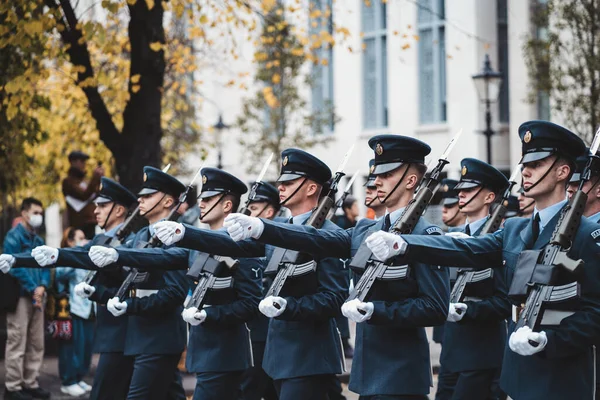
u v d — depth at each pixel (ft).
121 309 42.19
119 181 64.18
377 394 31.94
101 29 57.72
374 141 33.58
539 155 28.91
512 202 58.44
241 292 39.06
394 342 32.04
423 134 120.78
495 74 82.28
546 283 27.68
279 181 37.99
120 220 50.26
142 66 63.00
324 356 36.37
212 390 39.42
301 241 32.19
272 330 37.19
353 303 30.48
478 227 44.68
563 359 28.32
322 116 127.75
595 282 27.89
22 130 64.49
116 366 45.91
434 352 72.23
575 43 91.40
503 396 42.47
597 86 85.76
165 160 104.12
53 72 79.15
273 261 36.94
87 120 81.41
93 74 63.36
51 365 69.46
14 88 56.54
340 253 33.47
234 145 136.87
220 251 35.47
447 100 118.52
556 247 27.94
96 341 46.37
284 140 120.26
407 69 121.70
